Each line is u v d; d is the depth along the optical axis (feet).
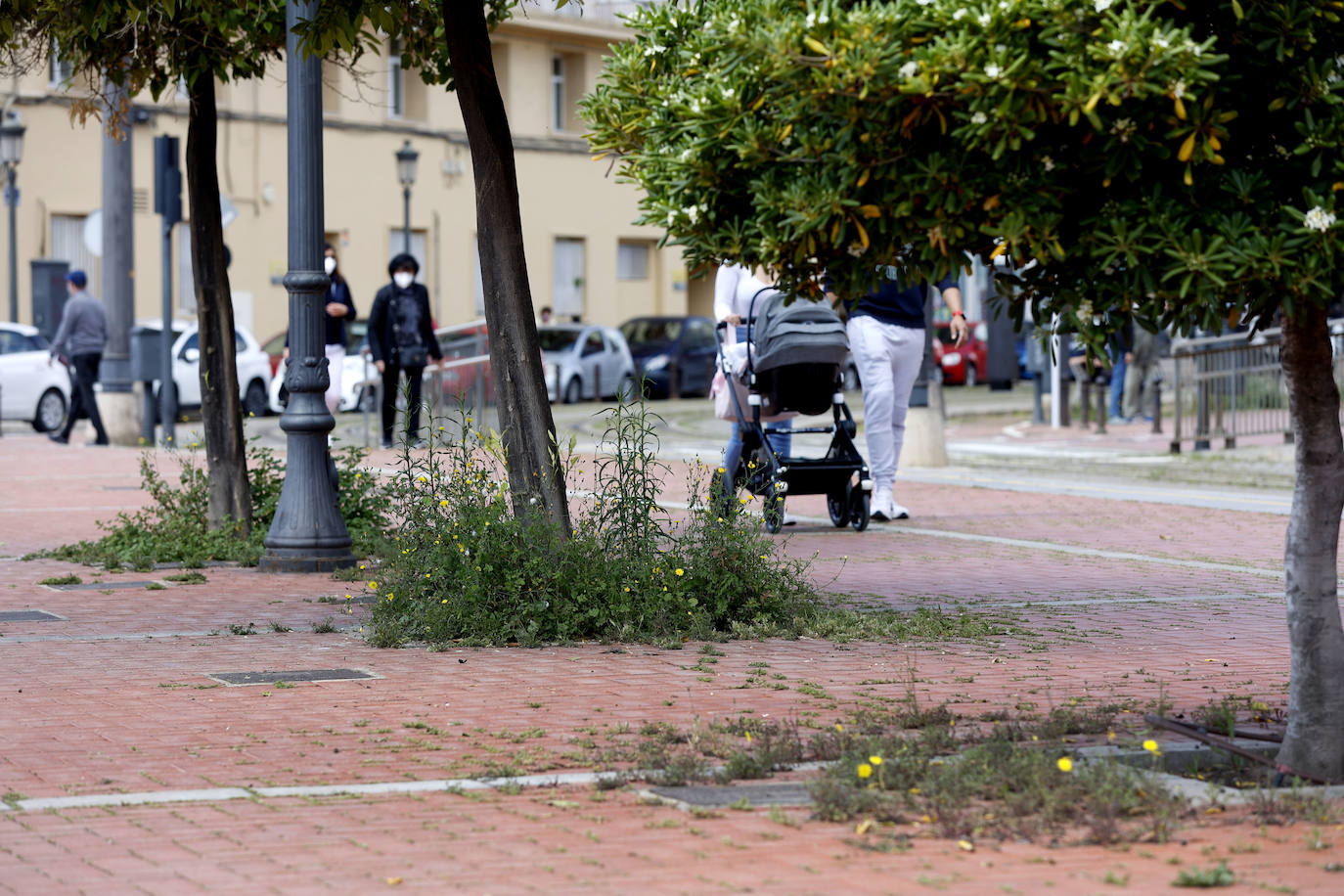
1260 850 19.35
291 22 44.83
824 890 17.90
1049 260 21.44
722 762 23.93
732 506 37.93
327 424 46.34
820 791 21.35
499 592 35.32
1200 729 24.80
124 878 18.48
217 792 22.22
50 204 148.77
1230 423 89.71
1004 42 20.02
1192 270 20.13
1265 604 40.16
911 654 32.99
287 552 46.03
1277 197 21.20
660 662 32.30
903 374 57.11
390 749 24.88
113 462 86.43
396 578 36.55
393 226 173.47
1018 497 67.00
